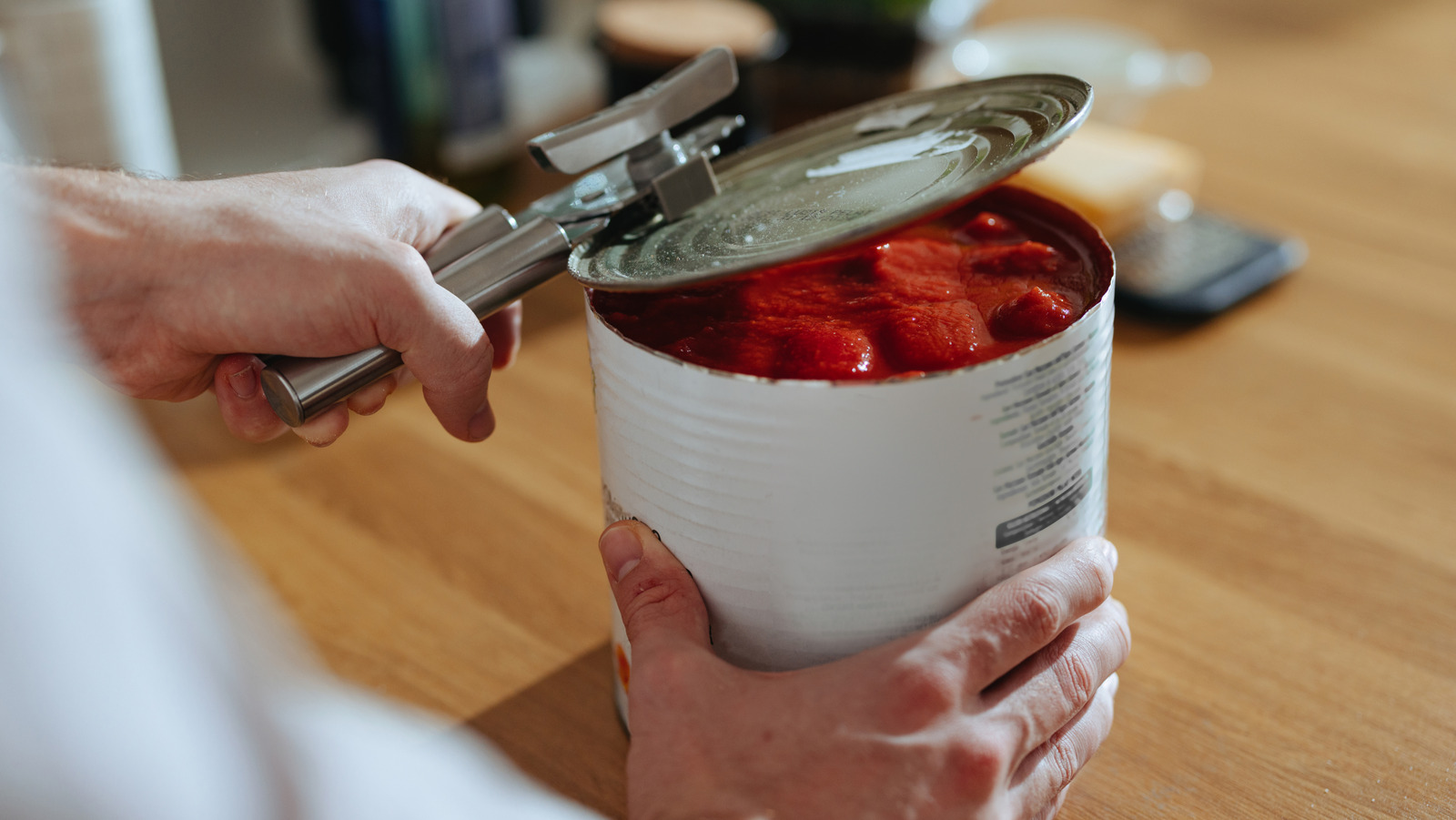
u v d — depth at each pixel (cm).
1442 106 111
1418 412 71
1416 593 58
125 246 42
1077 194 82
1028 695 40
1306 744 49
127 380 46
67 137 70
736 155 52
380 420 73
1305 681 53
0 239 19
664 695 38
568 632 57
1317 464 67
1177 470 67
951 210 50
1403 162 101
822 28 92
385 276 42
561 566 61
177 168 80
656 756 38
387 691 53
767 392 35
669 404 38
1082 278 43
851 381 35
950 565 39
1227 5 136
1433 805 46
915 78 94
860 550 38
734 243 40
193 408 74
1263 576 59
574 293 87
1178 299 79
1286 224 92
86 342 43
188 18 92
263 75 98
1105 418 43
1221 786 47
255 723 20
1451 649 54
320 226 43
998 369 36
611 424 42
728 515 39
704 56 47
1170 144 105
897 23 91
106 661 17
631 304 44
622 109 45
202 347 44
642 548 42
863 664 38
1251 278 83
